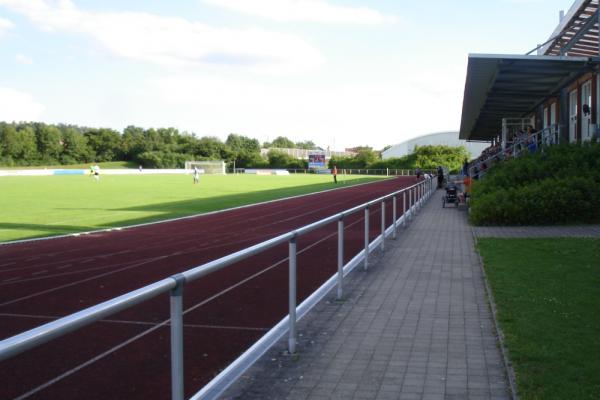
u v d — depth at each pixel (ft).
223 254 38.65
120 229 53.72
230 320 21.97
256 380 15.30
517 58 54.90
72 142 377.50
